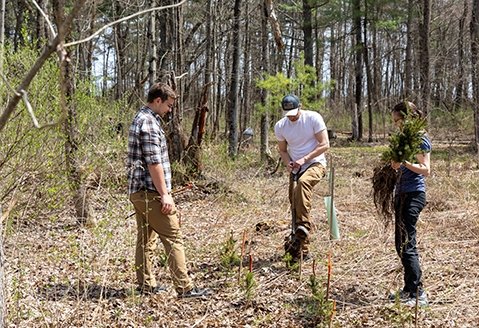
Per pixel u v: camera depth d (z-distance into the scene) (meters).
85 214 6.38
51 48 1.61
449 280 5.04
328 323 4.06
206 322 4.21
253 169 14.22
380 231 6.77
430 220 7.42
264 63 15.95
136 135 4.54
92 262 4.75
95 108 7.13
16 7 18.86
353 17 24.61
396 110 4.58
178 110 11.05
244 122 24.94
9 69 5.71
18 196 5.15
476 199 8.66
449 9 30.55
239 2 15.60
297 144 5.85
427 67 18.58
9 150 5.31
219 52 23.53
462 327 4.08
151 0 11.48
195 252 6.11
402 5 24.91
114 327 4.06
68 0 10.19
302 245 5.62
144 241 4.77
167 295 4.74
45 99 5.82
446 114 18.17
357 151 19.62
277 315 4.36
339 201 9.19
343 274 5.29
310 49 22.70
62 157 6.23
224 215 8.26
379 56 41.62
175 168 10.61
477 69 16.36
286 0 26.33
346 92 45.62
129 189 4.64
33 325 3.91
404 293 4.59
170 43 12.57
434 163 14.30
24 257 5.02
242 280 5.09
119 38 23.66
